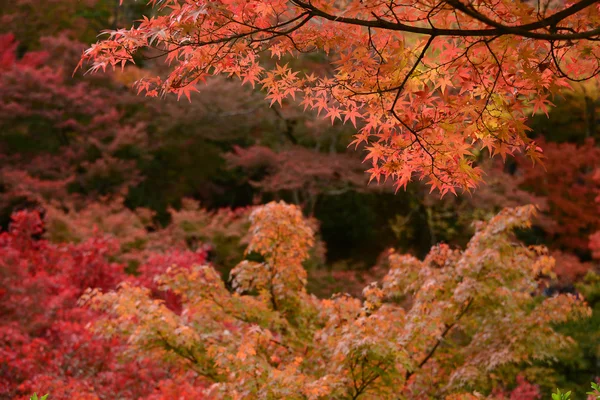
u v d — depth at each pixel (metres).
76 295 10.95
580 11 2.44
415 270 6.60
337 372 5.18
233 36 2.59
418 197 19.58
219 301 6.16
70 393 6.68
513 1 2.33
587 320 11.77
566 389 10.60
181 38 2.63
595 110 19.23
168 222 22.20
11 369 7.04
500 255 6.35
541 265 6.34
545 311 6.39
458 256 6.61
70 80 21.27
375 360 5.05
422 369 6.32
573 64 2.80
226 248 16.39
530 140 2.74
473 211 18.56
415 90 2.80
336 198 21.75
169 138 21.38
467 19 2.53
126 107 22.38
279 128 22.09
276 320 6.10
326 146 22.02
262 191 21.19
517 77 2.73
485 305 6.29
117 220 16.20
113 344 7.62
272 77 2.98
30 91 19.42
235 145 21.97
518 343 6.12
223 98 20.30
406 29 2.37
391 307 5.91
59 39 21.25
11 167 19.17
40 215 18.45
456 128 2.73
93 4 23.58
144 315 5.54
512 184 17.84
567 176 18.09
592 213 17.62
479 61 2.65
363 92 2.82
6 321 7.98
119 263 14.80
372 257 21.84
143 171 22.28
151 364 7.55
